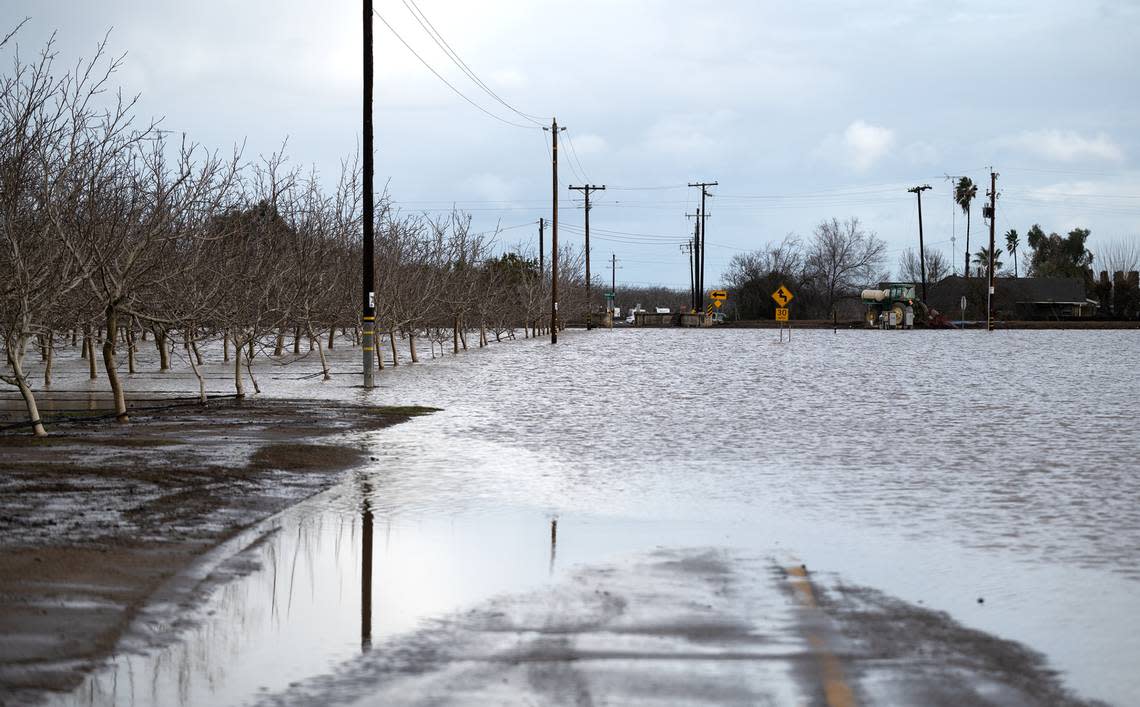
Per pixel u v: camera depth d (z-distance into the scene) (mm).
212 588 12953
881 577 13727
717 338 115062
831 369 63094
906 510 18766
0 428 29484
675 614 11828
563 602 12375
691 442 28953
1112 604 12375
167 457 24094
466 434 30625
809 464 24656
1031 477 22594
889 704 8781
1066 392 46375
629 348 91562
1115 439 29484
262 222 48938
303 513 18203
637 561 14672
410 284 71125
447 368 64375
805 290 197625
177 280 37719
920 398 43438
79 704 8891
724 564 14484
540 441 29125
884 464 24625
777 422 34312
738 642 10695
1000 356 78000
